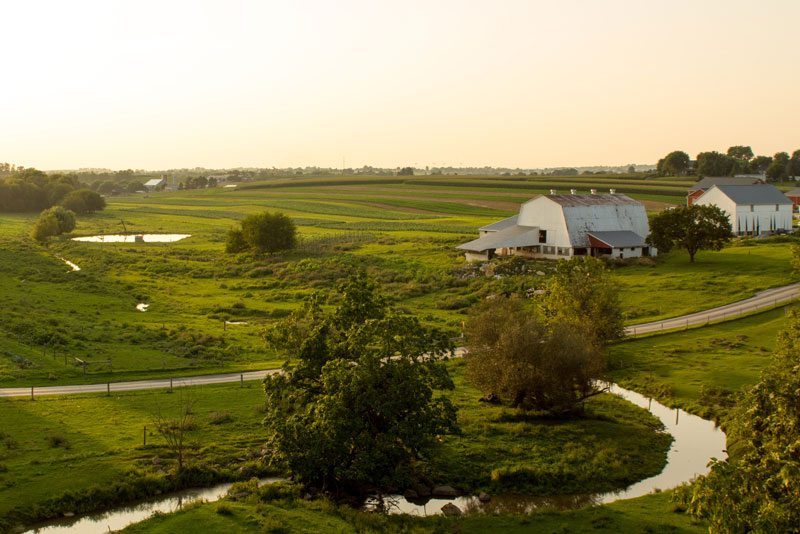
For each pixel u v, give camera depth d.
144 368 67.25
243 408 56.16
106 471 43.53
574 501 43.19
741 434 32.66
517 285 108.69
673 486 44.84
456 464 47.81
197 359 71.81
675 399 61.03
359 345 44.69
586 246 131.00
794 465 25.27
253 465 46.03
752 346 75.38
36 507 39.00
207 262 149.62
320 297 52.91
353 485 44.94
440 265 135.25
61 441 47.47
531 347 57.53
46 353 70.31
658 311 93.38
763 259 123.69
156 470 44.41
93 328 83.94
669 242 123.50
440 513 41.31
